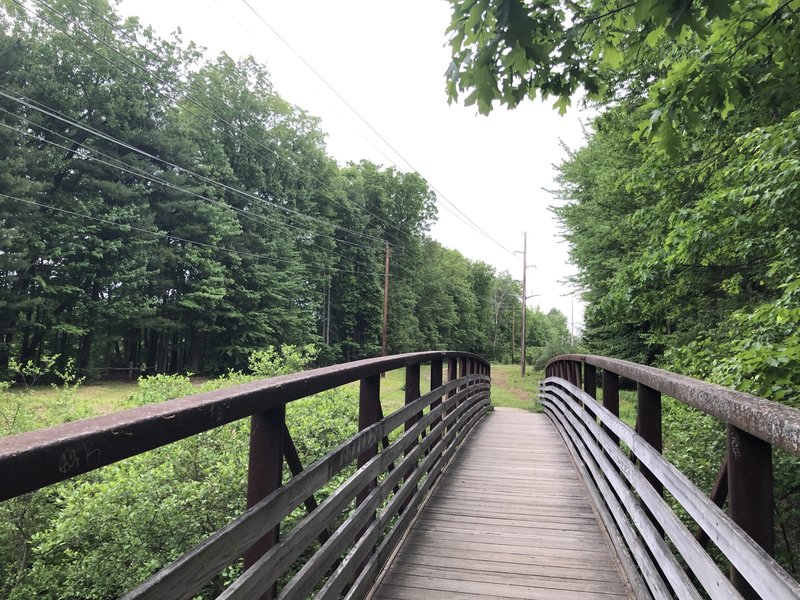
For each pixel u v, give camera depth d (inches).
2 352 800.9
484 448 252.4
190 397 50.7
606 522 135.5
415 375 152.9
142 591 38.3
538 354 1348.4
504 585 106.8
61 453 32.6
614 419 120.3
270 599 62.6
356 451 94.3
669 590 84.5
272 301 1198.9
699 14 77.0
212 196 1081.4
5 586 158.4
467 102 93.4
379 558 110.1
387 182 1813.5
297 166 1389.0
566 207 672.4
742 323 174.1
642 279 230.2
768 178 159.2
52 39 917.2
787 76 114.3
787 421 41.3
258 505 58.7
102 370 970.1
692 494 62.4
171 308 1011.9
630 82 306.3
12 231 759.1
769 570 41.4
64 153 915.4
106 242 895.7
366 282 1622.8
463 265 2364.7
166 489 156.9
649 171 233.5
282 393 65.8
